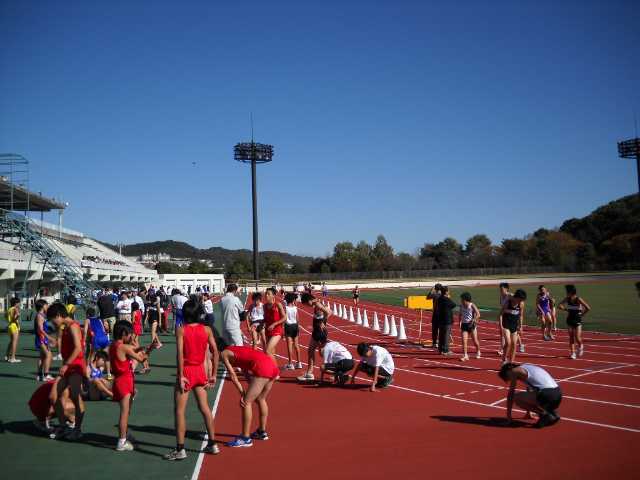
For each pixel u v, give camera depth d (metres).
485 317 27.03
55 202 41.09
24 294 26.12
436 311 16.02
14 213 27.30
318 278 94.62
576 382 10.57
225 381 11.27
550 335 17.83
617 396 9.32
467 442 6.83
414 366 12.96
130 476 5.66
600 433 7.14
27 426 7.61
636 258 96.31
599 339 17.70
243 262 115.19
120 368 6.52
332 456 6.33
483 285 77.88
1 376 11.27
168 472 5.78
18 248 27.75
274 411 8.59
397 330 22.45
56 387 6.93
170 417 8.16
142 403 9.06
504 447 6.61
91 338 10.05
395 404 9.01
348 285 79.50
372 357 10.23
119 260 58.22
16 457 6.27
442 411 8.49
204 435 7.14
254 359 6.76
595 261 100.19
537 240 118.62
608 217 113.06
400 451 6.50
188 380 6.18
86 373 7.06
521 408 8.40
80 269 34.66
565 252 106.62
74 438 6.89
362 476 5.67
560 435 7.07
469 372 12.05
